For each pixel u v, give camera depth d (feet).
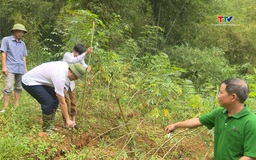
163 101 16.51
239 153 8.80
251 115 8.70
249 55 53.36
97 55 18.01
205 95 20.61
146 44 31.73
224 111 9.34
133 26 40.01
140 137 16.74
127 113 18.69
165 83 15.85
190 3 48.29
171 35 50.03
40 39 45.47
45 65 14.33
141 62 25.27
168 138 14.70
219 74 36.42
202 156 15.96
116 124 17.57
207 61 37.55
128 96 19.52
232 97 8.70
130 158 14.48
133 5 39.19
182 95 17.47
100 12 33.35
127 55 24.89
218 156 9.24
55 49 45.50
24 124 15.29
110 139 15.97
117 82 18.31
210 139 16.20
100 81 19.22
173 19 49.32
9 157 12.08
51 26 44.01
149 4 46.60
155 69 21.80
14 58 17.38
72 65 13.78
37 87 14.28
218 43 51.29
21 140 13.19
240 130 8.66
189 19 50.08
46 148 13.29
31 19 42.14
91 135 15.98
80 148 14.83
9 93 17.13
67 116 13.57
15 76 17.65
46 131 14.92
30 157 12.67
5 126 14.78
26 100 19.17
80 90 18.49
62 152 13.76
